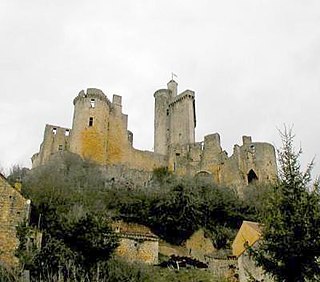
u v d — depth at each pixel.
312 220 15.20
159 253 40.88
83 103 68.25
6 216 26.94
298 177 16.52
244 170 64.94
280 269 15.27
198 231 46.38
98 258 28.14
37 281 20.30
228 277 36.12
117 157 66.88
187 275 35.56
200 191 51.12
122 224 43.38
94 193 46.47
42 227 28.89
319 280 14.95
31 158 69.31
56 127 67.50
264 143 68.75
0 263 22.31
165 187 52.22
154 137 81.94
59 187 43.22
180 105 81.94
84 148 64.06
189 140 77.25
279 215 15.61
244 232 33.78
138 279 31.06
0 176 28.11
